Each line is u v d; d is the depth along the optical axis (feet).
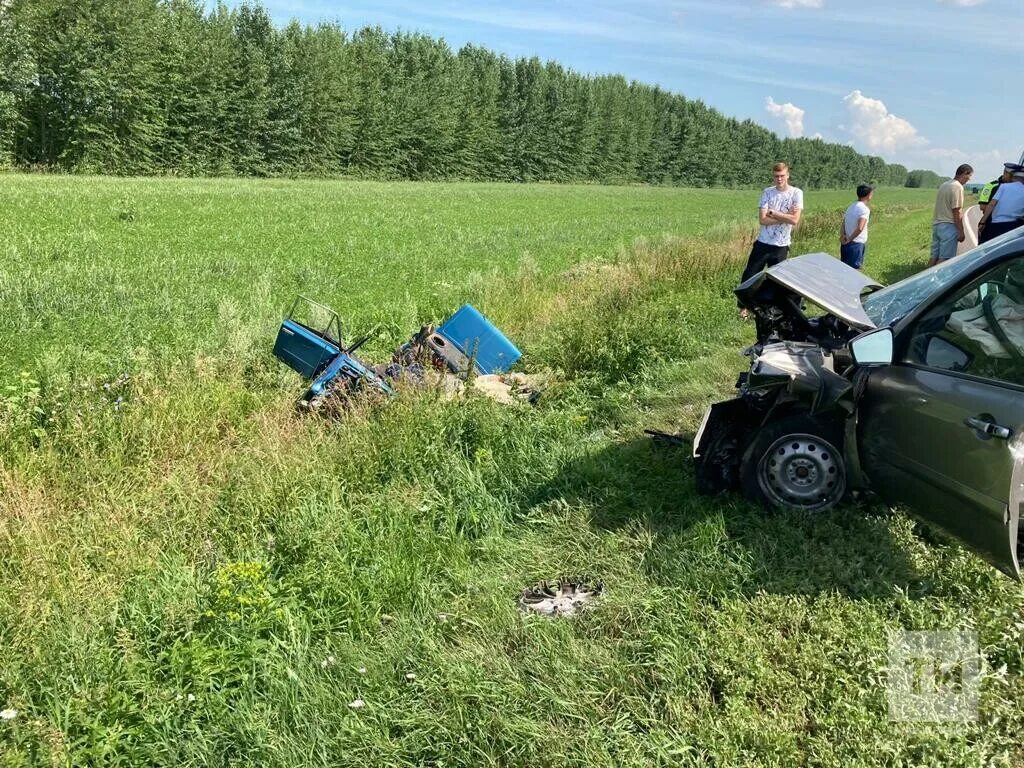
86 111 159.43
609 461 18.07
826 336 18.70
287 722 10.13
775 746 9.28
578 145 306.76
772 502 15.34
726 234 68.69
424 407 19.07
